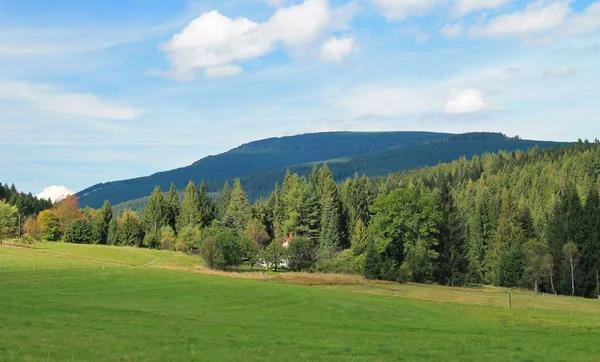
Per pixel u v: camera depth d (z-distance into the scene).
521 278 105.50
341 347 34.66
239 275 96.19
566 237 102.25
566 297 88.12
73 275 79.25
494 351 35.06
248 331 40.47
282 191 187.62
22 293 57.94
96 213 197.75
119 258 135.00
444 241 108.94
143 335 36.19
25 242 149.88
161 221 191.62
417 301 70.06
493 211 138.12
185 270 97.81
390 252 107.25
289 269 126.12
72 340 33.41
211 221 191.25
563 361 32.34
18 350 29.72
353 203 165.00
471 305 68.69
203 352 31.31
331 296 68.56
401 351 34.00
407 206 104.44
